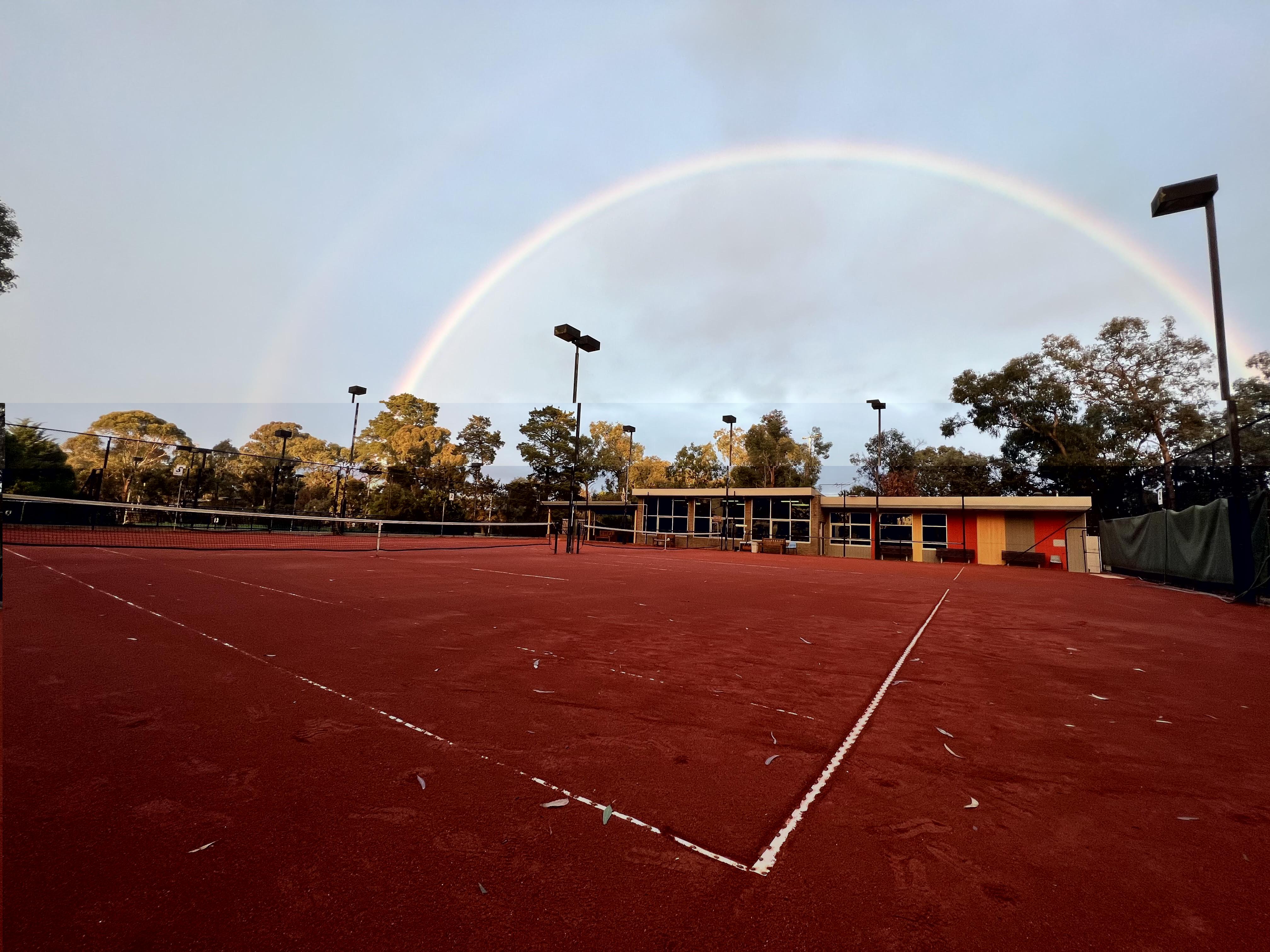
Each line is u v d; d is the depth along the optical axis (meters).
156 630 5.86
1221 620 9.03
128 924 1.83
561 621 7.15
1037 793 2.91
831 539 32.69
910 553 29.91
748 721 3.82
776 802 2.74
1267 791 2.99
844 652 5.92
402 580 10.88
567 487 44.94
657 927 1.90
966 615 8.89
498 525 24.25
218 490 36.41
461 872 2.16
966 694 4.54
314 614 7.02
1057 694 4.61
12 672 4.32
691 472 58.56
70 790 2.65
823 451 52.22
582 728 3.63
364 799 2.67
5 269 17.34
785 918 1.95
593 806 2.66
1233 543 11.42
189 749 3.14
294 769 2.95
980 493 37.56
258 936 1.80
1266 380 27.44
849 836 2.46
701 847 2.36
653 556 23.53
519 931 1.86
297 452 48.38
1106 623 8.45
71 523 27.73
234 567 12.12
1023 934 1.90
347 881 2.09
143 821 2.42
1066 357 33.59
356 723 3.59
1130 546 18.78
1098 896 2.11
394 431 47.81
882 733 3.65
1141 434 32.16
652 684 4.58
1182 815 2.72
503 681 4.55
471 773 2.97
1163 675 5.33
